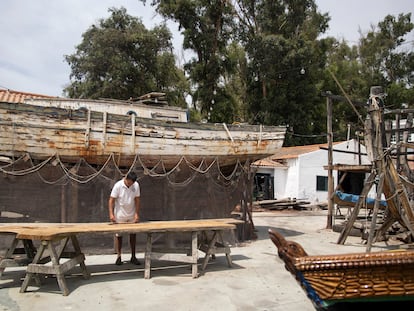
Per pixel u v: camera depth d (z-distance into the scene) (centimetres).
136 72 2766
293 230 1288
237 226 1034
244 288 582
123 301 516
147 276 628
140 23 2886
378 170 900
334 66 3703
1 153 813
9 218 799
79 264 677
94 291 557
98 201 861
